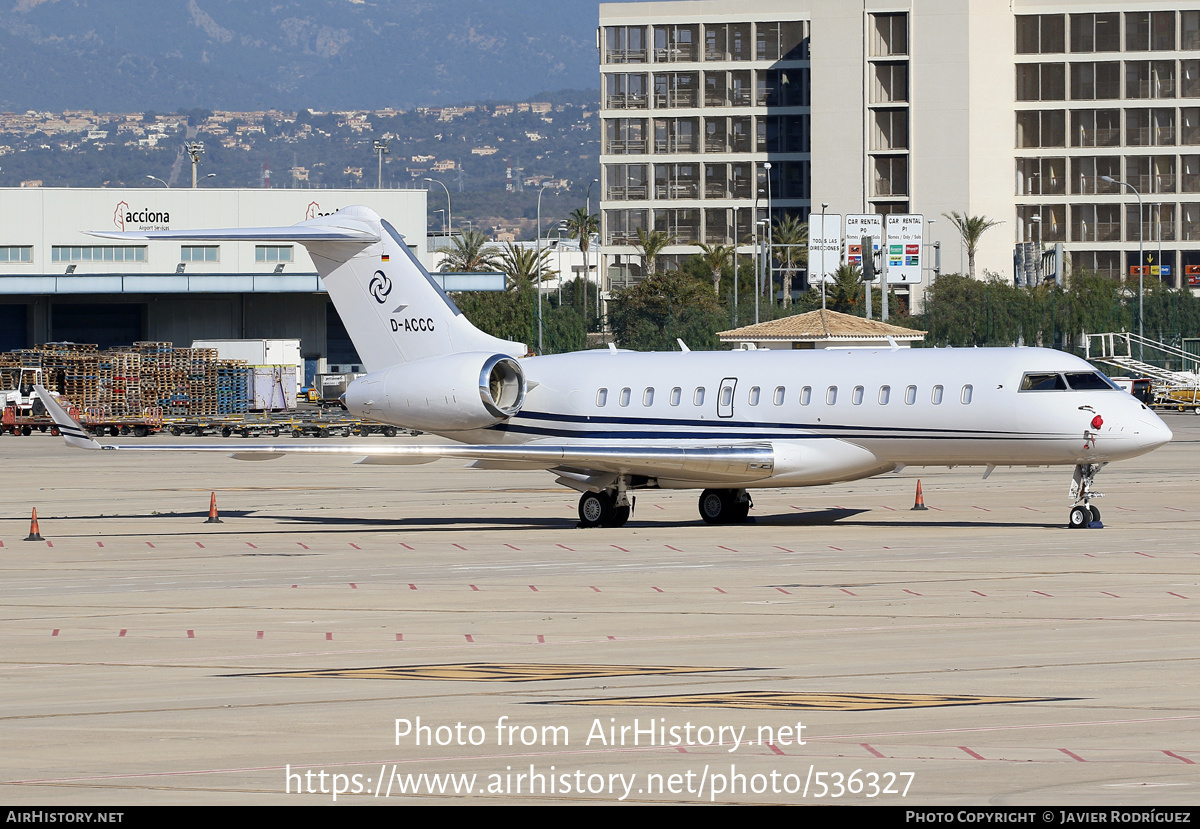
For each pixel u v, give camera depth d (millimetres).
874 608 75000
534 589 84312
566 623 71875
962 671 58188
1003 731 48188
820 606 75938
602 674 58750
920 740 47219
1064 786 41906
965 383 113188
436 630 70438
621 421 124875
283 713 52312
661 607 76562
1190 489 151250
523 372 126250
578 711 51906
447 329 128750
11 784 43312
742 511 124312
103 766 45281
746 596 79938
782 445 116562
